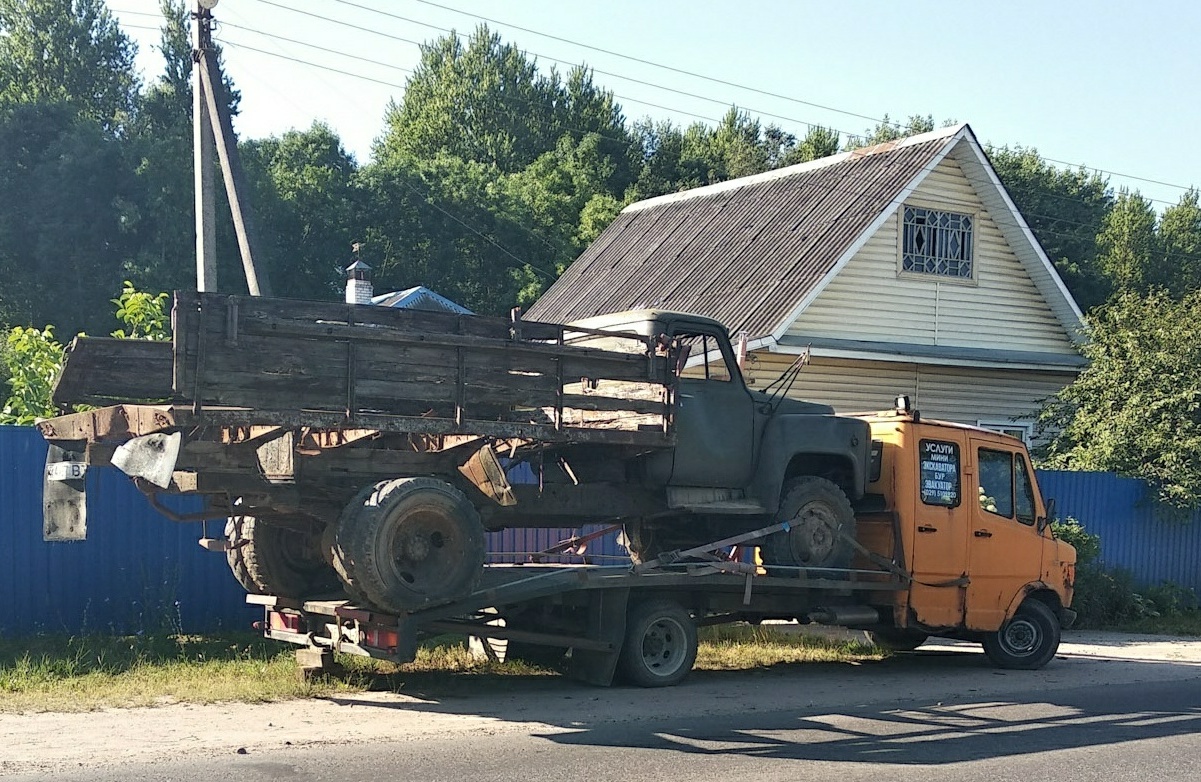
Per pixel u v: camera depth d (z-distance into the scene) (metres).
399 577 8.64
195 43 16.05
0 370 18.81
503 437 8.97
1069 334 23.28
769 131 68.19
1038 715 9.62
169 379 8.05
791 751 7.95
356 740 7.93
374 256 46.00
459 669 11.17
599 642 10.15
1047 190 52.75
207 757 7.31
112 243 40.19
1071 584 13.10
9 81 49.47
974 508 12.23
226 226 40.78
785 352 19.16
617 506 10.74
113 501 12.55
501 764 7.32
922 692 10.73
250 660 11.19
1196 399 18.89
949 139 21.06
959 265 22.09
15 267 39.50
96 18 52.53
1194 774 7.57
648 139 64.81
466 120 61.56
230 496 9.20
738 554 10.89
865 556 11.70
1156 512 19.11
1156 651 14.79
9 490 12.03
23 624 12.03
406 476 9.32
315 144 48.38
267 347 8.00
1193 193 52.97
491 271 48.25
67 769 6.95
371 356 8.38
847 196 21.48
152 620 12.60
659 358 9.91
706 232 24.00
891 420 11.96
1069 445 21.08
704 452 10.78
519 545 14.44
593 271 25.81
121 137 45.41
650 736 8.34
